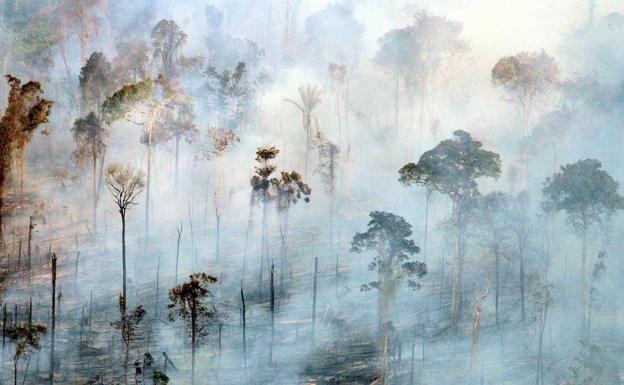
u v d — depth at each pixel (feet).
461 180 216.54
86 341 220.64
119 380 196.34
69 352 214.28
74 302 251.39
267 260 268.62
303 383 190.39
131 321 213.25
